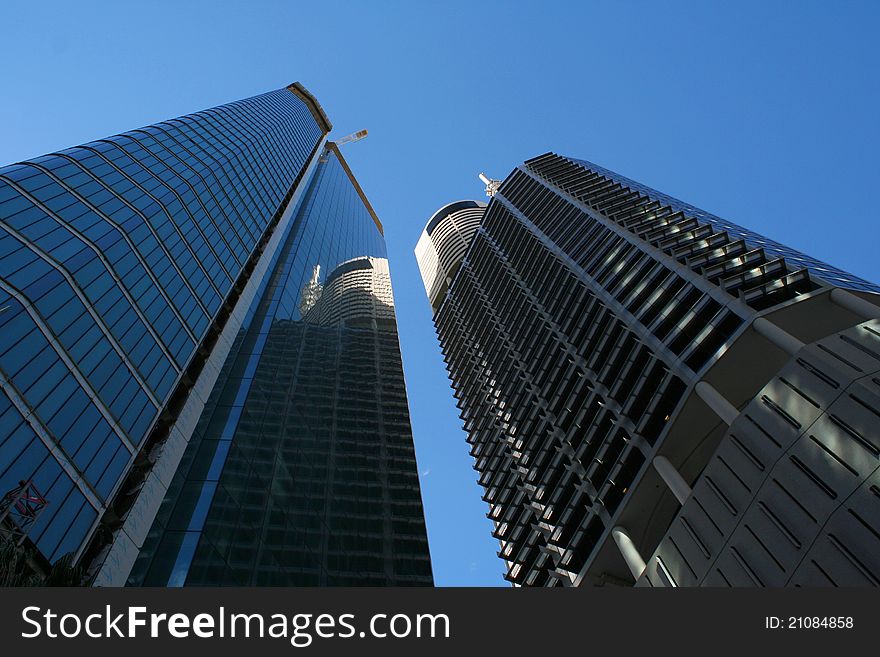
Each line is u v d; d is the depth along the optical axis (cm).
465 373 9994
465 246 14112
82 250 4009
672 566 3338
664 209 6700
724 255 5206
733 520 3025
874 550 2292
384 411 7881
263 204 8144
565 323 7019
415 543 5512
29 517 2602
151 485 3619
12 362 2988
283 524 4216
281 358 6278
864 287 4562
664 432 4441
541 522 6075
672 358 4794
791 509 2730
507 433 7644
